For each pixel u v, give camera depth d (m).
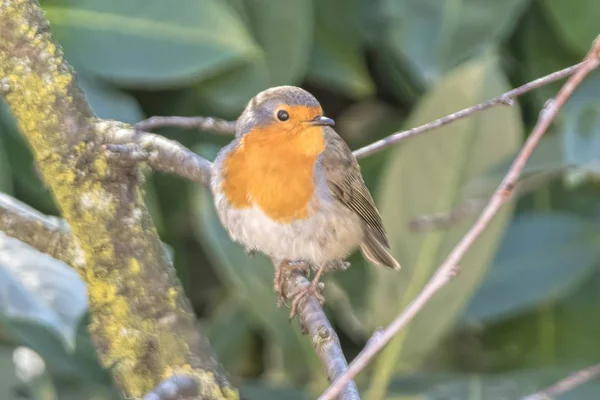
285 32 8.96
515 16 9.05
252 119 7.08
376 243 8.10
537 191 10.15
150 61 8.70
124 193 5.54
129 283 5.42
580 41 9.38
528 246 9.52
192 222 10.18
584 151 7.90
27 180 8.98
